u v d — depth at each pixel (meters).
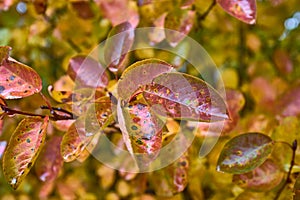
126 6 0.57
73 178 0.71
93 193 0.71
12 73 0.43
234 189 0.60
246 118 0.62
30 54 0.68
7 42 0.65
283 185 0.51
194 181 0.60
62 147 0.44
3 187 0.71
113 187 0.73
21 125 0.43
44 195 0.68
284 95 0.60
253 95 0.66
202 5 0.59
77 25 0.64
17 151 0.43
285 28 0.73
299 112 0.60
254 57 0.76
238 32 0.72
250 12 0.47
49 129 0.57
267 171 0.51
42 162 0.54
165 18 0.53
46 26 0.65
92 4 0.64
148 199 0.64
